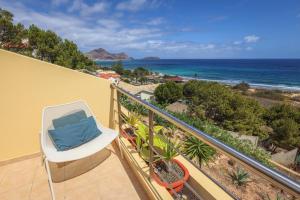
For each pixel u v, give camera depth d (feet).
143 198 5.33
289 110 59.47
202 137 2.69
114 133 6.88
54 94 7.31
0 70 6.19
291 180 1.57
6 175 6.22
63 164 6.79
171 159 6.66
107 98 8.57
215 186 5.70
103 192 5.55
